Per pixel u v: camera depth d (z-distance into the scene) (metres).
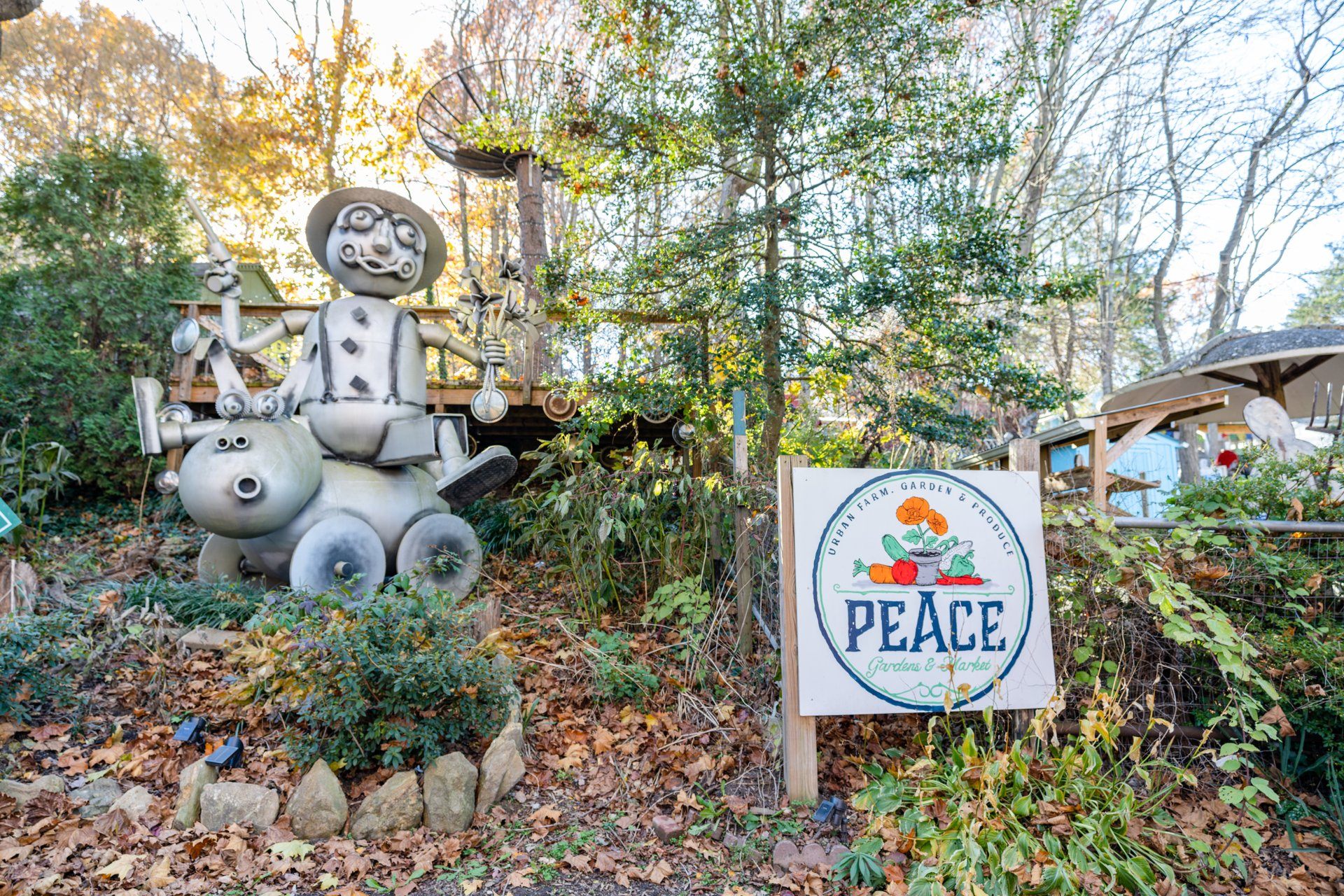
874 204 10.31
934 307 7.80
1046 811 3.50
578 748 4.42
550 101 8.41
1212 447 17.20
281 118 17.92
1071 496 5.70
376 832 3.66
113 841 3.53
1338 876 3.57
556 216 17.84
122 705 4.69
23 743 4.18
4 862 3.32
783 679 3.97
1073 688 4.35
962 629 4.03
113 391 10.11
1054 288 7.55
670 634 5.52
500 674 4.41
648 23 7.97
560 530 6.21
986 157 7.75
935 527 4.08
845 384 8.48
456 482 6.41
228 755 4.02
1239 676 3.59
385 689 4.04
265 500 5.77
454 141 12.72
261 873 3.37
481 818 3.83
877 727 4.52
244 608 5.92
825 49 7.86
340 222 6.72
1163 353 20.05
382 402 6.54
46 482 7.18
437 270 7.29
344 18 17.52
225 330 6.37
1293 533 4.30
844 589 3.99
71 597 5.93
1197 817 3.82
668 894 3.35
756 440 8.05
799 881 3.36
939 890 3.18
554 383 8.91
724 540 5.43
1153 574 3.83
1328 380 10.31
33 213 10.29
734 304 7.93
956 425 7.78
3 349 9.78
